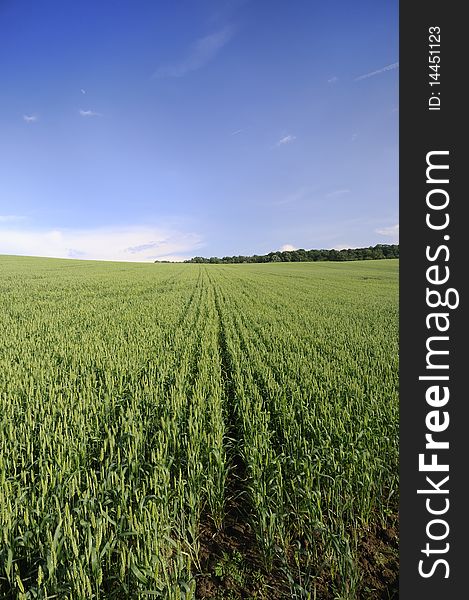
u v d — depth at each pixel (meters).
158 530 3.79
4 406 6.32
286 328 15.38
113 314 17.70
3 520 3.57
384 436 5.56
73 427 5.60
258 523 4.18
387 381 8.04
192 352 11.13
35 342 11.75
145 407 6.65
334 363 9.63
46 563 3.34
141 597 3.19
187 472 4.97
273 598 3.63
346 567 3.71
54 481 4.18
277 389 7.41
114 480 4.50
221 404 7.04
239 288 35.59
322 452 5.11
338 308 22.72
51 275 40.66
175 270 60.75
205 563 4.00
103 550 3.35
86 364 9.14
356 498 4.68
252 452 5.08
